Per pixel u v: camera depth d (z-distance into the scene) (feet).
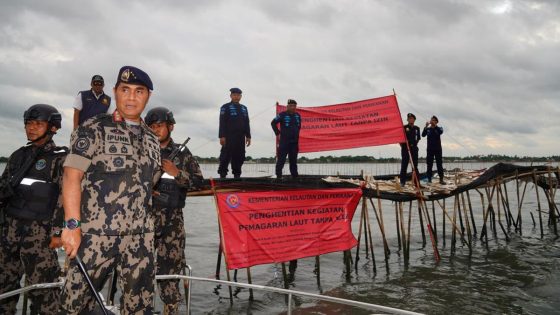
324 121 44.52
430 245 56.65
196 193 30.27
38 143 16.25
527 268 43.65
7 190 15.48
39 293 16.20
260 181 31.09
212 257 46.91
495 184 58.44
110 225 8.97
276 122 40.52
